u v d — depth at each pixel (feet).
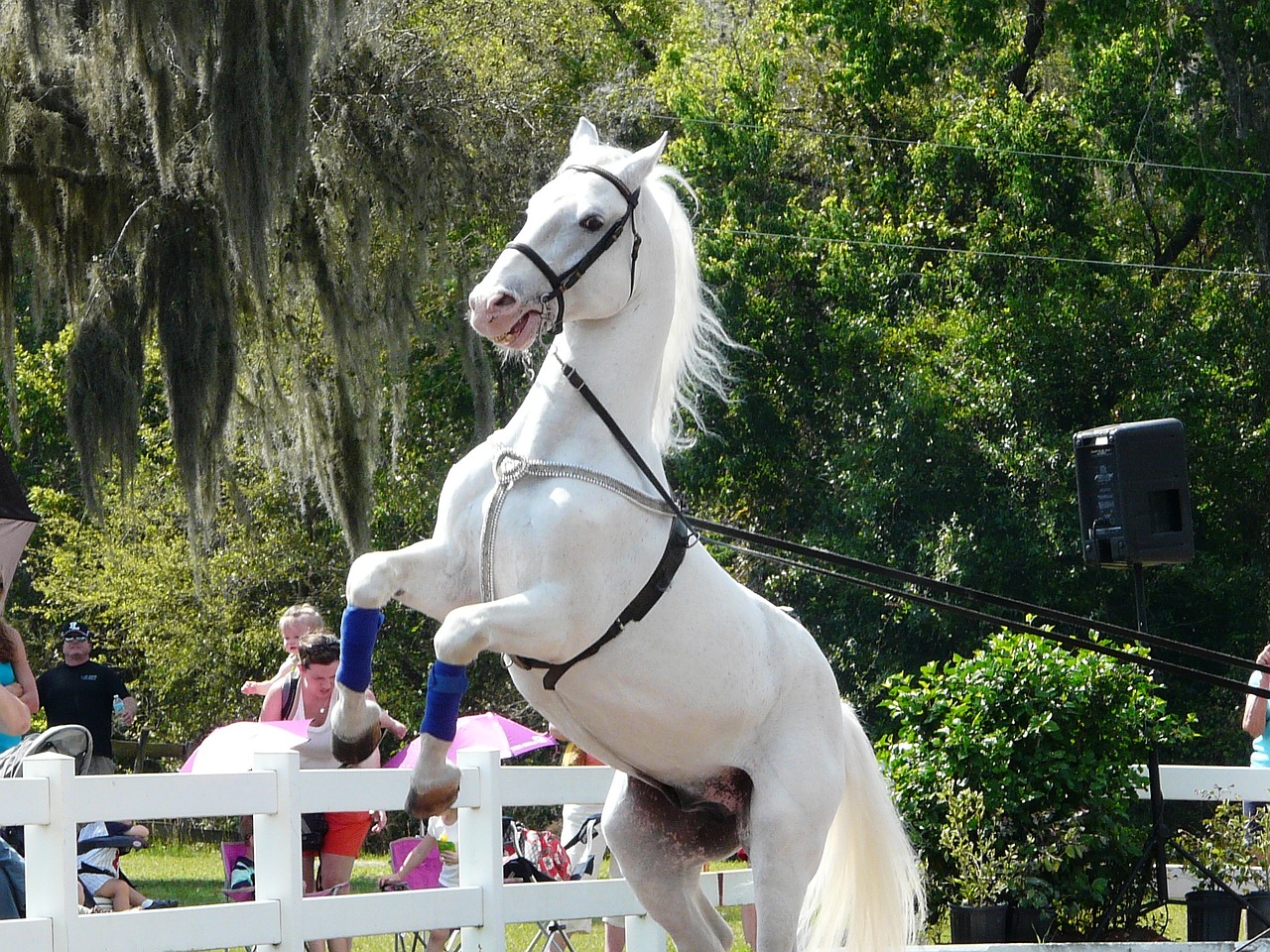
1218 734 73.00
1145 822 34.35
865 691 72.69
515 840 29.94
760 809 17.11
